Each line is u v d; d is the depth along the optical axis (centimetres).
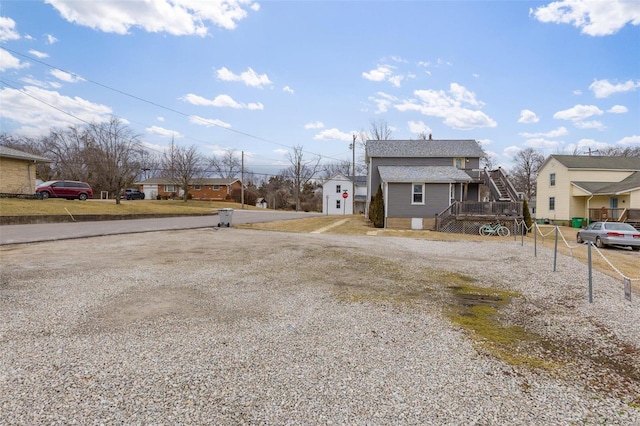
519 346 384
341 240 1341
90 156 3991
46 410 245
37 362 316
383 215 2111
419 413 253
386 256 978
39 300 502
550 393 286
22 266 731
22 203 1997
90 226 1588
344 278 702
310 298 550
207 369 310
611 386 300
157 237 1284
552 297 600
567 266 893
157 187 5597
